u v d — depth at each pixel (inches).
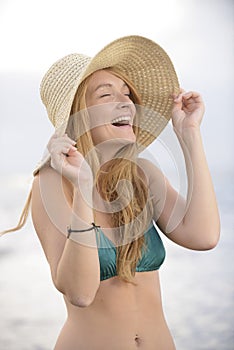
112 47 78.5
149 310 80.6
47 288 240.7
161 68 85.7
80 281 71.7
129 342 77.9
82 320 78.8
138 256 79.6
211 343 194.2
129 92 84.4
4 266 259.1
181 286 228.5
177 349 190.7
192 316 208.8
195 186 83.4
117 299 78.4
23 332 207.5
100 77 80.8
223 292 224.1
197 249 83.8
